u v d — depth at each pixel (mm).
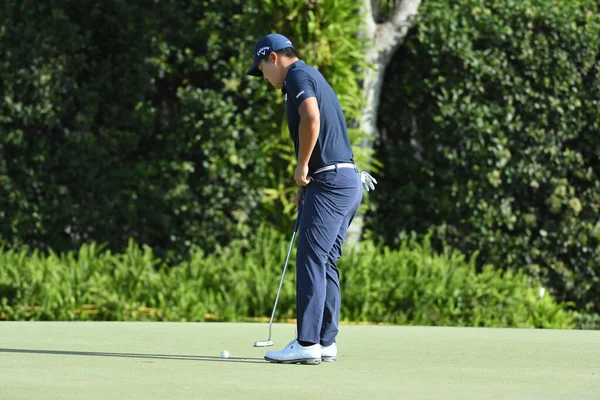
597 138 44469
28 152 41438
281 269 37844
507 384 14711
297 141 18422
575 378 15711
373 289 36906
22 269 35938
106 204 41875
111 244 42000
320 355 17906
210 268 38250
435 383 14734
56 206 41406
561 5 44531
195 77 43625
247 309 36188
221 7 43000
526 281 41625
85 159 41719
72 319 34625
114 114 42531
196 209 42625
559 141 44406
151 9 42875
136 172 42438
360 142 40969
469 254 44000
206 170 42500
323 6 39375
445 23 43625
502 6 44031
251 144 42594
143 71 42594
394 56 44594
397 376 15758
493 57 43562
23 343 21781
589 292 44469
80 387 13555
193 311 35375
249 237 42812
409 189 44094
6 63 40844
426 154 44250
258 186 42688
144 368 16406
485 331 28844
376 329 29578
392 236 44406
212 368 16578
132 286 36594
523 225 44094
